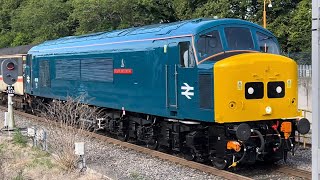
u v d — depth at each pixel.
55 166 11.23
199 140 11.09
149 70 12.52
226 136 10.27
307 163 11.27
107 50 14.73
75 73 17.02
